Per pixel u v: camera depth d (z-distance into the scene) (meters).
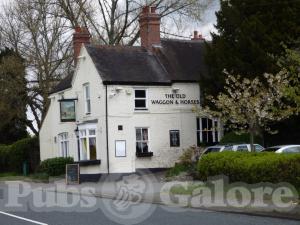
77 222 15.04
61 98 39.59
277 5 29.84
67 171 30.80
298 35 29.33
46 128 42.50
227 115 28.52
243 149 27.69
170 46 37.94
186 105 35.78
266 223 13.95
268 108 25.58
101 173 33.94
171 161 35.03
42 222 15.19
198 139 35.88
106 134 33.62
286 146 24.67
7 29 48.34
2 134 51.69
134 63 35.81
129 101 34.38
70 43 48.59
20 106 48.16
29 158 43.97
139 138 34.59
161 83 35.09
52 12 47.56
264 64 28.47
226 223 14.16
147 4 46.19
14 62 46.03
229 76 26.34
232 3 31.22
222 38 31.27
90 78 35.56
